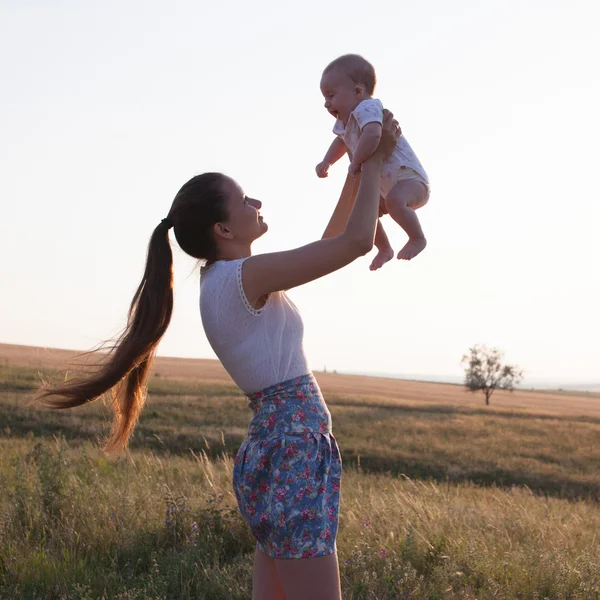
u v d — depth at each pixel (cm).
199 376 5928
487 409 5134
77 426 2058
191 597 414
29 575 425
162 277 266
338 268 241
